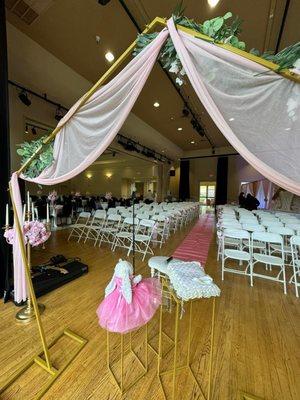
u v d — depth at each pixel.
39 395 1.30
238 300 2.53
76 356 1.62
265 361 1.61
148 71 1.24
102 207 8.67
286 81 0.97
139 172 13.81
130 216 5.02
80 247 4.57
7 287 2.37
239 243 3.66
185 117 8.00
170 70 1.20
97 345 1.74
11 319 2.07
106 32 3.76
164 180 14.35
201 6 3.27
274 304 2.45
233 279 3.13
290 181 0.98
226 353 1.68
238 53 0.96
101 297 2.50
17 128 4.63
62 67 4.62
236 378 1.46
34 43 3.97
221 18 0.95
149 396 1.32
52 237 5.45
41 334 1.51
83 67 4.84
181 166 15.17
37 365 1.54
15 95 4.59
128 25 3.59
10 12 3.30
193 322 2.08
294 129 0.99
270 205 8.80
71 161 1.79
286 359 1.63
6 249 2.37
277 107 1.00
